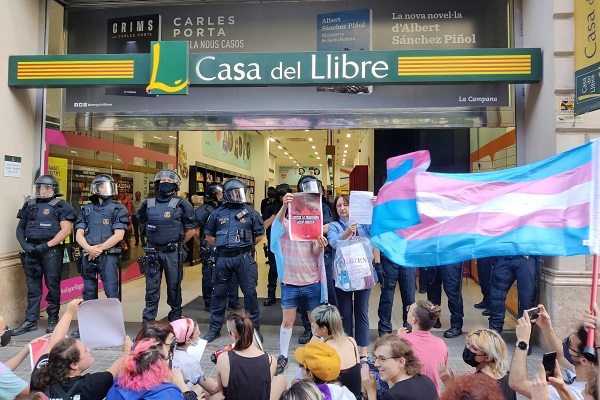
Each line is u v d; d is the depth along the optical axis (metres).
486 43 5.98
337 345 2.85
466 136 9.56
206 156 13.79
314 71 5.47
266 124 6.12
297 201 4.37
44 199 5.75
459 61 5.35
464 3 6.02
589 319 2.17
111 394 2.23
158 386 2.21
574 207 2.58
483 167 8.27
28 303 5.71
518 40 5.92
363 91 6.05
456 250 2.83
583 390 2.19
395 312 6.77
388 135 10.27
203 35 6.33
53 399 2.34
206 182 13.59
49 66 5.73
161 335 2.75
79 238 5.50
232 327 2.79
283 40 6.24
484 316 6.50
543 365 2.14
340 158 28.31
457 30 6.02
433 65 5.37
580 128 4.96
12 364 2.84
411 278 5.39
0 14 5.73
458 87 5.95
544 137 5.29
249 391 2.65
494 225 2.79
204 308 6.95
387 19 6.09
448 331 5.52
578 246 2.46
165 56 5.46
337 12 6.18
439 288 5.99
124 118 6.30
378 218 3.23
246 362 2.70
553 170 2.80
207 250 6.83
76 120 6.38
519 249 2.66
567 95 5.02
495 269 5.17
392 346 2.37
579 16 4.73
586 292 4.84
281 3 6.27
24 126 6.22
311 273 4.46
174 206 5.49
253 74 5.51
